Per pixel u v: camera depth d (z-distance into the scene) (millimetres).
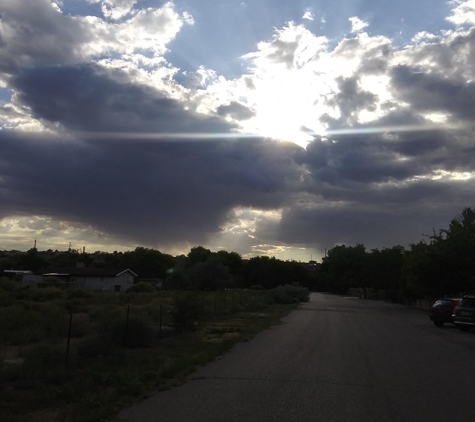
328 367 13078
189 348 16469
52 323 20172
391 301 70875
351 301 71062
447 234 39875
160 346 16812
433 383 11242
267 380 11211
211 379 11328
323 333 22547
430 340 20547
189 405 8875
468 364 14148
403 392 10195
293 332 22891
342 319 32469
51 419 8109
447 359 15086
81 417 8125
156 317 25500
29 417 8211
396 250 79938
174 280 78312
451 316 27141
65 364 12258
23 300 35625
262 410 8523
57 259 130250
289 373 12117
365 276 95375
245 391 10039
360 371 12562
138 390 9797
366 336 21547
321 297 89875
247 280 134250
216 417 8070
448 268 38094
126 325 16031
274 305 51312
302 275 146125
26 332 17297
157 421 7848
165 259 119625
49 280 66125
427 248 40406
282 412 8406
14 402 9039
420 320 33344
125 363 13227
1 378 10672
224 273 82875
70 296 42312
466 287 37969
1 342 16312
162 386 10375
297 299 61406
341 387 10531
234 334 21438
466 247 38000
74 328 19188
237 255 136750
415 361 14531
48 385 10391
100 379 10766
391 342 19422
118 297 44344
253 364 13500
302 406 8828
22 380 10680
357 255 117500
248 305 41375
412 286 42969
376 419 8102
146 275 115625
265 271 133875
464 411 8750
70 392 9688
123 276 79875
